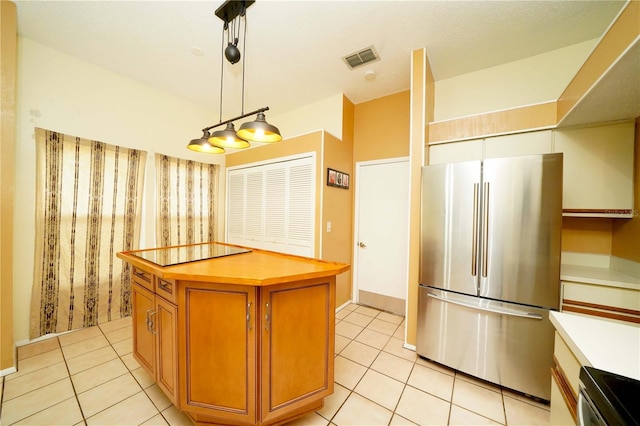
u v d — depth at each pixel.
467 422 1.46
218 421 1.39
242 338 1.29
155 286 1.54
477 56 2.34
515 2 1.73
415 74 2.25
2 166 1.82
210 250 2.13
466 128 2.19
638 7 0.98
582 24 1.91
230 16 1.90
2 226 1.81
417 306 2.13
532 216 1.61
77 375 1.82
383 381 1.82
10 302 1.84
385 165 3.18
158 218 3.11
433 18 1.89
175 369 1.35
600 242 1.94
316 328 1.45
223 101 3.43
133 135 2.90
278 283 1.29
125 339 2.33
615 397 0.56
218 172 3.84
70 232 2.44
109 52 2.39
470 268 1.81
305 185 2.89
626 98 1.43
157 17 1.95
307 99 3.31
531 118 1.95
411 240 2.23
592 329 0.92
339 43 2.21
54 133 2.32
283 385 1.35
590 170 1.81
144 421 1.45
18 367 1.89
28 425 1.40
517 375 1.66
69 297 2.45
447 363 1.92
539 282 1.59
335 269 1.45
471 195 1.81
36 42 2.23
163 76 2.81
